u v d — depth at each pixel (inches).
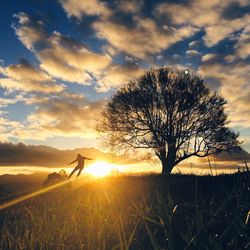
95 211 151.7
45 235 113.7
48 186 603.5
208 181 209.0
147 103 1270.9
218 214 80.5
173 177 508.7
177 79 1300.4
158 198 91.6
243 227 73.5
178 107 1267.2
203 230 71.0
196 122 1283.2
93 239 114.0
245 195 90.4
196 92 1272.1
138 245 95.3
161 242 94.0
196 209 75.6
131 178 674.8
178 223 99.8
